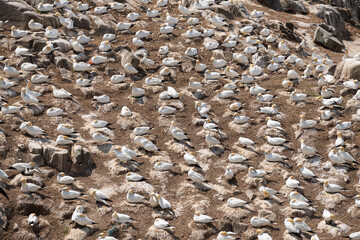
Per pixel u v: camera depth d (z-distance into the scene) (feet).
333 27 175.01
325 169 94.38
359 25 210.59
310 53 148.87
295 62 131.44
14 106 100.48
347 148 98.02
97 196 85.30
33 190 84.99
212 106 112.27
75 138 98.17
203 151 98.63
